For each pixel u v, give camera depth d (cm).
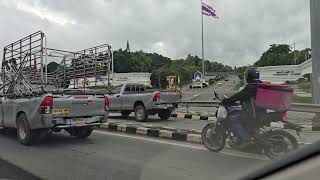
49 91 1013
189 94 5209
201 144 977
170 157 809
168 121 1634
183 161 764
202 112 2002
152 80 8606
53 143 1052
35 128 1002
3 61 1512
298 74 7444
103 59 1745
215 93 851
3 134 1260
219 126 835
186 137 1050
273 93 754
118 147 962
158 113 1709
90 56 1784
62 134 1233
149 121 1639
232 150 859
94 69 1759
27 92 1084
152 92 1616
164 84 8525
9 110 1129
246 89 775
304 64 7000
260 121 762
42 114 981
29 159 828
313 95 1373
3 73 1452
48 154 886
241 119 781
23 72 1362
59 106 1002
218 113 832
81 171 708
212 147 855
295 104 1123
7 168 744
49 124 981
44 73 1354
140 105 1639
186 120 1689
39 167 748
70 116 1023
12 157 853
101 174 681
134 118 1802
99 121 1086
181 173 668
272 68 7731
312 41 1374
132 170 705
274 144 717
